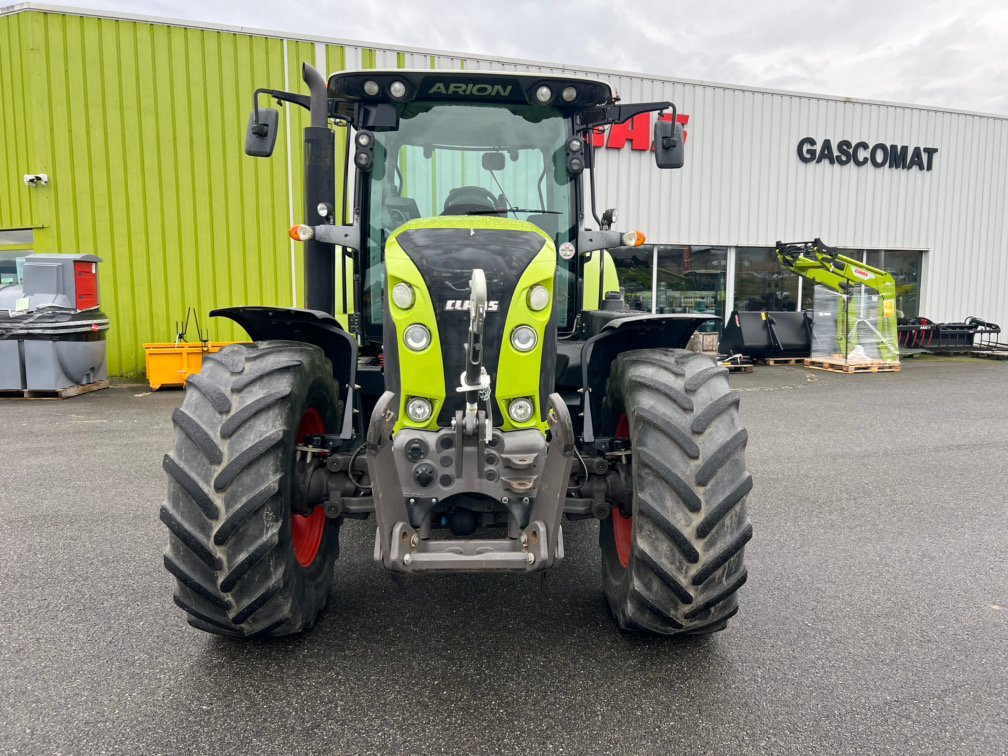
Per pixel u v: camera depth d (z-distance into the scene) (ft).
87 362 29.22
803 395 30.27
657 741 6.92
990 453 19.92
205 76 34.04
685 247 43.96
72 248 33.35
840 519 14.06
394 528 7.57
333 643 8.87
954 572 11.34
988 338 50.67
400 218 11.46
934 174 48.98
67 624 9.29
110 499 14.96
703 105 43.01
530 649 8.74
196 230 34.73
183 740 6.88
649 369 8.37
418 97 11.30
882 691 7.85
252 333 9.86
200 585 7.48
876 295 38.06
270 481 7.49
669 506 7.55
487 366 8.18
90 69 32.60
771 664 8.41
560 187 11.71
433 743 6.86
